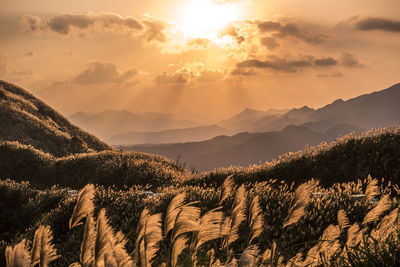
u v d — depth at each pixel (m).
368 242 3.32
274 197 7.34
